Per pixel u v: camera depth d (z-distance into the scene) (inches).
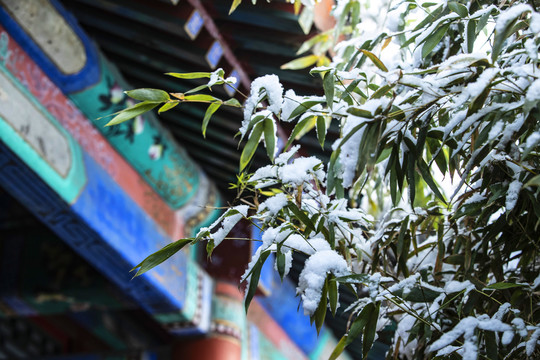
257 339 241.9
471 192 65.2
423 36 64.1
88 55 166.7
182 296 201.0
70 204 159.6
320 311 58.7
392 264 80.1
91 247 173.2
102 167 176.4
